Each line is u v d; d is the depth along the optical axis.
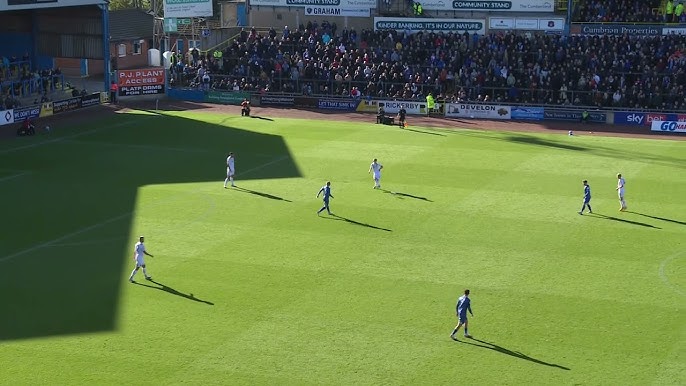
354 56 92.81
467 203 54.19
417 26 95.31
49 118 82.00
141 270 42.66
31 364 33.12
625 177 61.09
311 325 36.59
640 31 90.75
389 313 37.81
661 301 39.09
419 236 47.91
